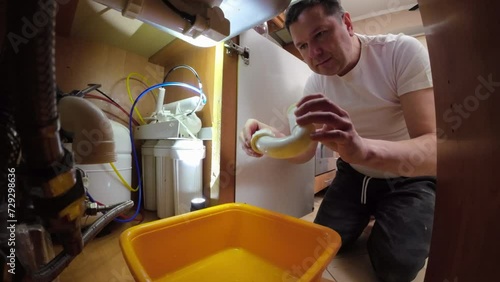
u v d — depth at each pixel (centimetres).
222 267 57
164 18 46
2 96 20
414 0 167
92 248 58
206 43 59
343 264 71
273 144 55
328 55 70
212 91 77
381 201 82
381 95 75
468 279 21
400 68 70
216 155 73
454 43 25
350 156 48
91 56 79
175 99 94
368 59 76
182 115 75
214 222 62
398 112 76
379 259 63
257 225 63
